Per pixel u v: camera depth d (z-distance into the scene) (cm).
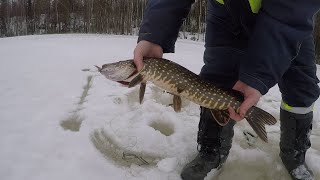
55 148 110
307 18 71
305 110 100
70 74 182
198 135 104
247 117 76
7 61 207
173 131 128
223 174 106
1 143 112
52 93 153
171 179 98
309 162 110
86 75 180
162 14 87
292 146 103
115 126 123
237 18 89
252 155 112
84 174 99
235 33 93
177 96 82
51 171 99
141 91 79
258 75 72
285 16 70
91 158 106
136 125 125
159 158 108
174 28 88
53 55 226
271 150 116
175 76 76
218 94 76
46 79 172
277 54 71
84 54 232
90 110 135
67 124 129
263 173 107
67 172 99
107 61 213
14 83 165
